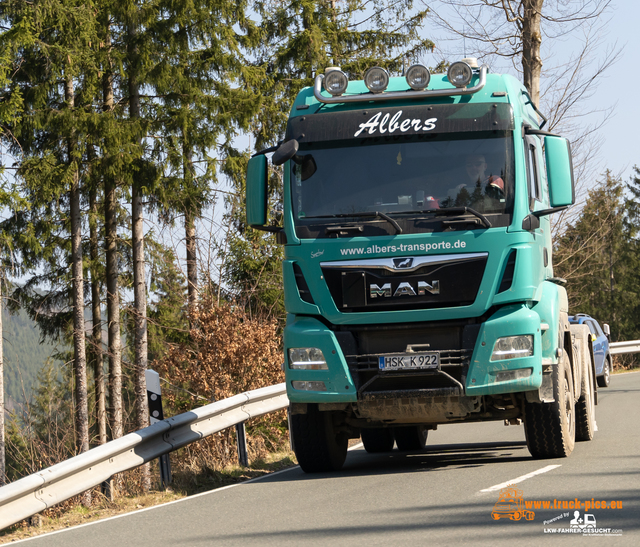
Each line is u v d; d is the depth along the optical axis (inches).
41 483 474.6
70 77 1568.7
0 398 1448.1
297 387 555.8
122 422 1840.6
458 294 532.7
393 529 370.3
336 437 624.1
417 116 563.2
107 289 1755.7
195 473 636.7
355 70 2108.8
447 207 542.3
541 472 498.6
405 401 540.7
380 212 547.2
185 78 1603.1
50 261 1814.7
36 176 1525.6
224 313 1125.1
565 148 556.7
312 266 551.2
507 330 529.0
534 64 1314.0
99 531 439.2
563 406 567.2
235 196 1601.9
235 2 1665.8
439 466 588.7
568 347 632.4
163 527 431.8
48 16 1498.5
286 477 603.5
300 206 560.7
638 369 2009.1
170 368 1129.4
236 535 388.8
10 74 1551.4
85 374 1732.3
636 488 422.6
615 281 4377.5
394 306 538.6
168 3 1550.2
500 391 530.6
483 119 554.6
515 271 529.7
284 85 2021.4
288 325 563.5
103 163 1540.4
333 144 567.2
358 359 545.6
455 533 351.9
